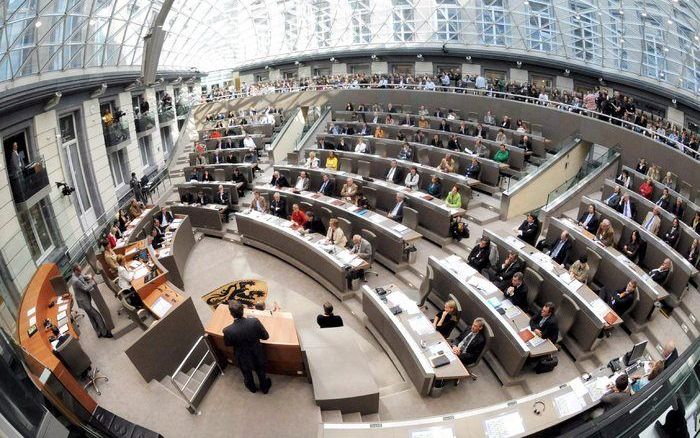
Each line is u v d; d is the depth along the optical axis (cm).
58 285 1162
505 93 2134
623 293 947
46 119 1455
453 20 2952
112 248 1345
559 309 946
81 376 927
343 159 1825
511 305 943
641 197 1334
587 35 2377
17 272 1207
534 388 848
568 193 1477
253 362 752
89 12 1598
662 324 969
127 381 901
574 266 1067
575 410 642
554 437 625
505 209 1458
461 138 1883
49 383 690
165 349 891
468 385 879
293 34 3634
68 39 1545
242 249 1506
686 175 1452
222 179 1922
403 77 2792
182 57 3172
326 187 1634
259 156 2320
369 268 1220
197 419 766
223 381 831
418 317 929
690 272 971
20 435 515
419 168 1642
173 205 1681
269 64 3781
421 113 2280
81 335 1077
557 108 1966
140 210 1606
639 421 328
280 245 1393
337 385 770
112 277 1248
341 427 627
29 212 1409
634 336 950
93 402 795
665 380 354
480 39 2941
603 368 784
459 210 1342
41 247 1452
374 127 2173
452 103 2373
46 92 1378
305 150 2041
